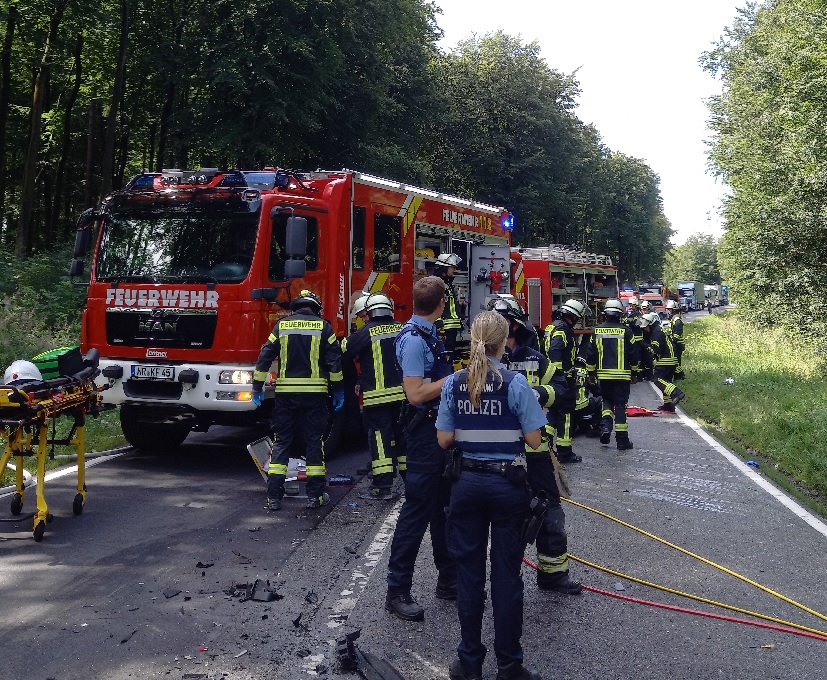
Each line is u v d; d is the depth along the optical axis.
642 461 9.85
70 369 6.60
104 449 9.60
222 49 22.12
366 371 7.15
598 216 56.00
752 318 28.34
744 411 13.84
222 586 5.14
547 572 5.19
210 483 8.02
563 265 18.91
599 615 4.84
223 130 22.30
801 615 4.92
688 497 7.98
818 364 20.56
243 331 8.10
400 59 30.86
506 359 5.21
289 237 7.92
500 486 3.80
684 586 5.38
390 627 4.57
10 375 6.06
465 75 38.56
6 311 14.30
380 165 27.19
